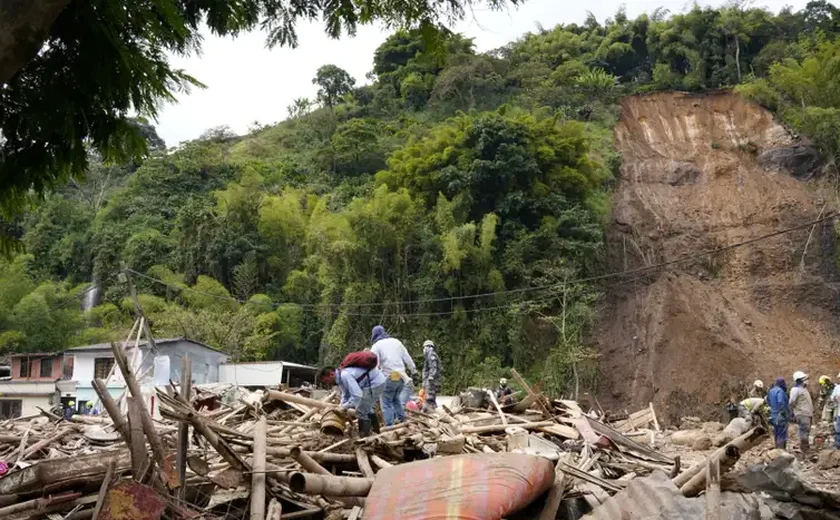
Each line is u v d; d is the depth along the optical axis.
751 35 67.06
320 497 6.59
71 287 52.12
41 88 5.65
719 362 37.72
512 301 38.62
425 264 39.59
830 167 49.75
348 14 7.44
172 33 5.77
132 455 5.72
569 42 70.88
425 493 5.59
